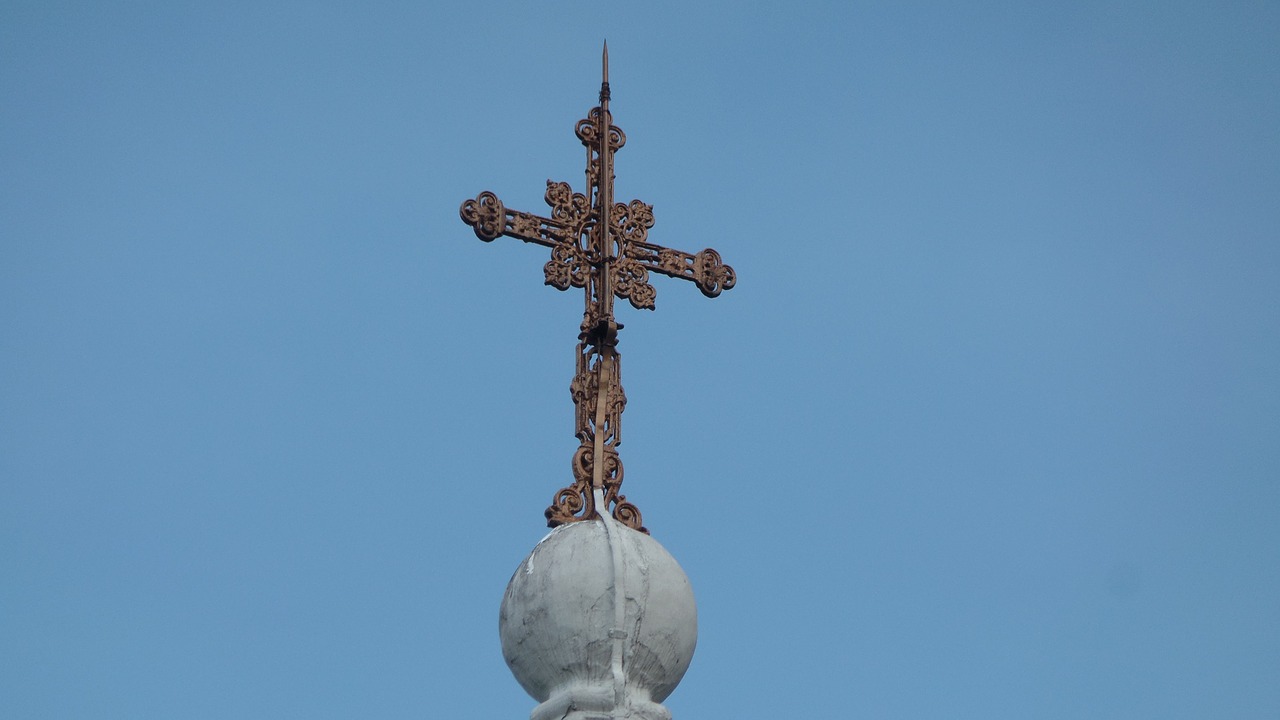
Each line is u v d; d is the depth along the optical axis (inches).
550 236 1846.7
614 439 1796.3
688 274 1891.0
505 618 1704.0
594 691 1662.2
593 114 1894.7
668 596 1690.5
